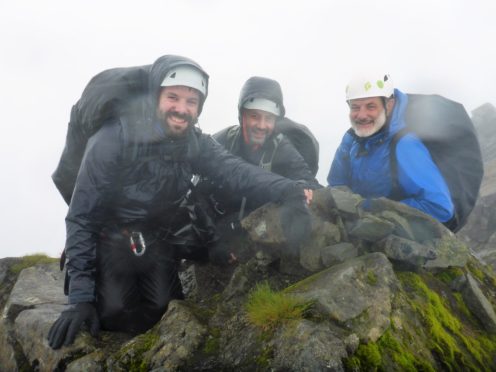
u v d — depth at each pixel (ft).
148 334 4.95
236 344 4.23
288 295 4.40
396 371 3.76
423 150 5.61
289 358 3.68
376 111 5.81
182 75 5.32
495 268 11.38
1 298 7.74
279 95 7.16
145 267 5.89
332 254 5.07
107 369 4.68
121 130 5.21
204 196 6.45
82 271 5.20
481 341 4.72
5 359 5.78
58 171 6.10
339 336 3.82
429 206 5.35
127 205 5.49
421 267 5.14
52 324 5.52
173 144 5.49
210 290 6.55
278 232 5.48
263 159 7.20
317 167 8.21
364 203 5.32
